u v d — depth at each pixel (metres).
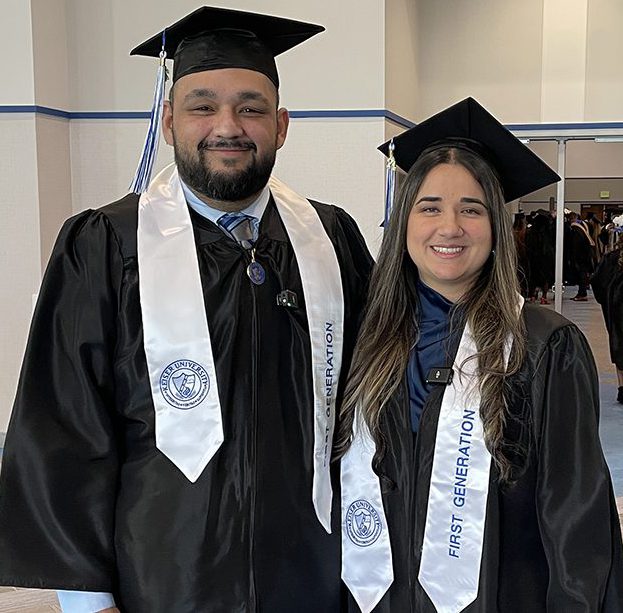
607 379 8.81
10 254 7.16
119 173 7.55
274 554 2.06
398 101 7.75
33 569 1.96
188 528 1.99
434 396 2.15
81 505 2.00
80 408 2.04
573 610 2.00
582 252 8.38
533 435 2.09
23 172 7.07
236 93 2.06
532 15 8.41
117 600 2.05
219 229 2.14
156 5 7.37
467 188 2.14
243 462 2.04
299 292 2.20
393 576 2.17
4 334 7.21
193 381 2.02
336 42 7.25
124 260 2.08
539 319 2.15
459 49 8.59
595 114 8.37
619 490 5.65
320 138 7.36
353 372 2.24
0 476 2.01
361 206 7.36
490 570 2.07
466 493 2.10
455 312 2.18
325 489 2.16
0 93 7.02
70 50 7.48
